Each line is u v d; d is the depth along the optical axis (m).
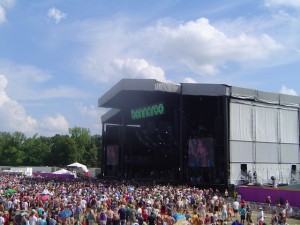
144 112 64.25
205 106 58.88
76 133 151.00
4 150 152.88
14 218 22.09
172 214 23.67
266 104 53.44
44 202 28.27
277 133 54.25
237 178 48.88
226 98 49.16
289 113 56.16
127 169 73.00
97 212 26.03
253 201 37.19
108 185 45.22
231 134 49.19
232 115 49.69
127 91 61.16
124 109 71.56
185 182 52.84
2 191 36.16
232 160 48.72
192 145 53.91
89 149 156.50
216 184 48.50
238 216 29.56
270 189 35.66
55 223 21.08
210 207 30.88
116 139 76.62
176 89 53.50
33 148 154.38
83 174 92.44
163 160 68.19
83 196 31.80
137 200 28.92
